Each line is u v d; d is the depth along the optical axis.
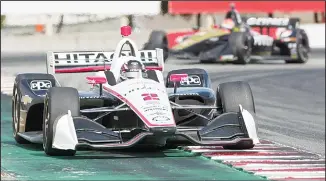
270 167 26.59
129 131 28.27
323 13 115.25
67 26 99.69
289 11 111.19
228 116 28.06
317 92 53.06
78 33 97.50
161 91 27.77
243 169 26.03
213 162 27.33
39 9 104.75
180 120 30.80
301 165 27.17
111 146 26.06
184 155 28.62
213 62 71.50
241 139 27.27
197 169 26.00
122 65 29.02
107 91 28.45
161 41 69.06
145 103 26.84
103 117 29.84
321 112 44.22
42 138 28.88
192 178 24.42
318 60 78.44
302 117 42.22
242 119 27.92
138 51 30.47
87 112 27.42
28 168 25.83
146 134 25.94
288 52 72.81
